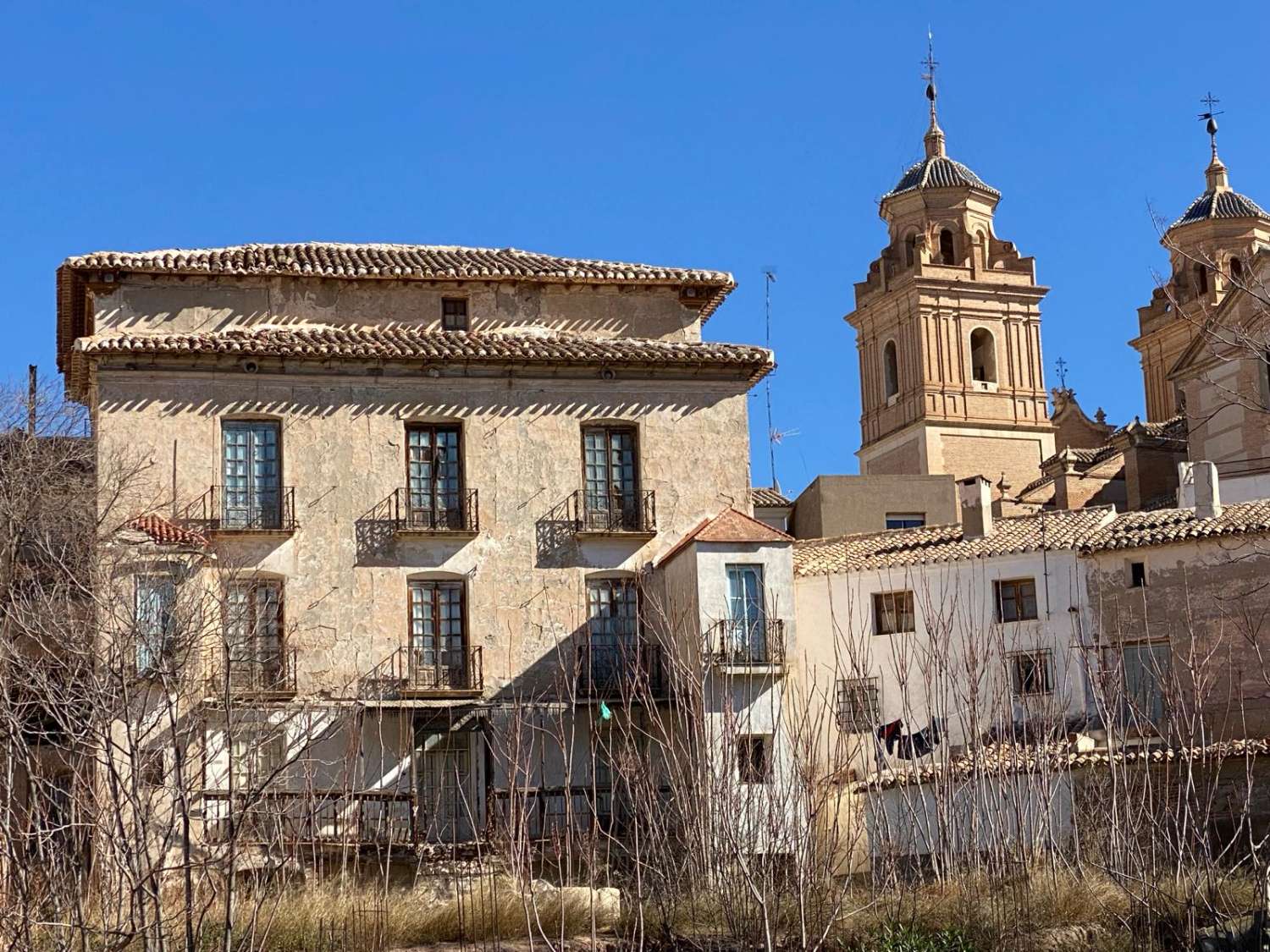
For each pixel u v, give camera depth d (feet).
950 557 149.79
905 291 249.75
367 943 98.53
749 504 142.92
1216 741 129.80
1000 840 103.55
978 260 251.39
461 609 136.87
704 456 143.02
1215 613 142.72
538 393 141.38
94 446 135.64
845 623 149.28
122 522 124.98
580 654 136.15
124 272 140.36
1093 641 134.41
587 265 152.25
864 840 115.44
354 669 133.59
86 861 95.50
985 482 157.28
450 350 139.03
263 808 102.78
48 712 90.17
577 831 110.22
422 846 118.01
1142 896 98.07
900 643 146.41
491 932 102.17
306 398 137.28
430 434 139.33
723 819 100.89
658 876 102.78
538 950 98.73
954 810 105.19
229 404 135.95
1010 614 148.05
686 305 150.30
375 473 137.28
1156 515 152.87
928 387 245.45
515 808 110.22
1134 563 146.41
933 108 259.60
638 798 111.04
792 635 132.98
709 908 98.37
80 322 150.51
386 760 130.52
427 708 131.23
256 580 133.18
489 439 139.74
